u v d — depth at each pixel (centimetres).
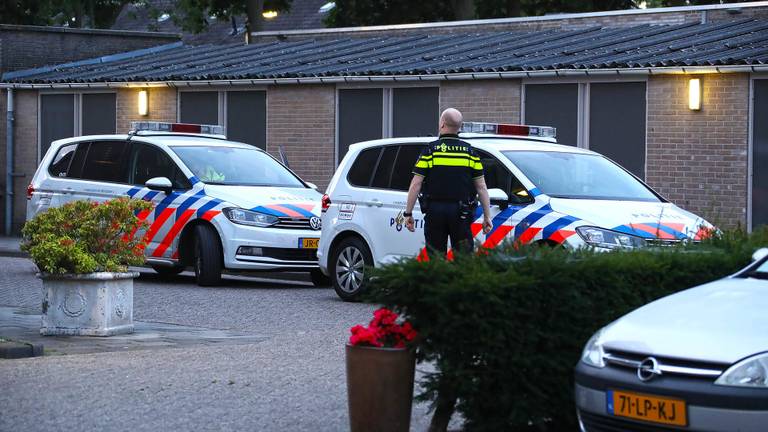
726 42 2473
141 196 2161
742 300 816
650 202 1650
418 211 1727
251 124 3109
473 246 919
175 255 2109
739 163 2309
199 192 2095
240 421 939
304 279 2283
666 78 2397
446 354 852
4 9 5075
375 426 862
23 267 2531
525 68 2555
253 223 2039
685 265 960
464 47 2975
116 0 5772
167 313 1680
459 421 963
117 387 1066
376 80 2825
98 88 3403
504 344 846
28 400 1005
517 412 857
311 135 2988
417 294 850
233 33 5800
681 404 737
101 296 1420
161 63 3491
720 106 2327
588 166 1695
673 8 2880
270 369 1170
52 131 3531
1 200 3628
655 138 2419
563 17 3083
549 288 862
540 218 1564
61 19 5675
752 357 729
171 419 942
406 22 4875
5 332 1455
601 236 1512
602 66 2442
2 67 3647
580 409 805
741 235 1114
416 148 1784
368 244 1798
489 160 1669
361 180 1839
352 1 4884
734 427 720
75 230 1430
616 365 781
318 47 3378
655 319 805
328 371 1161
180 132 2305
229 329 1506
